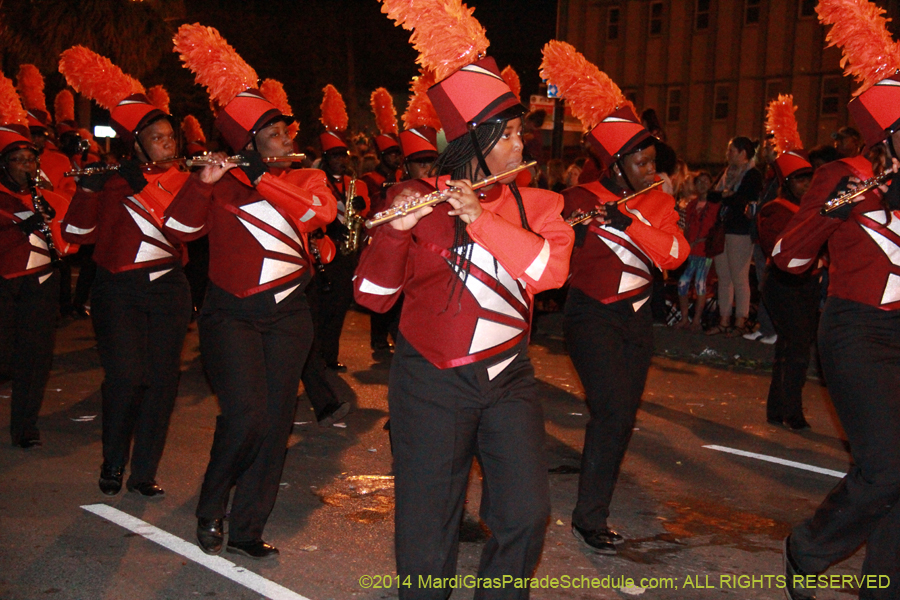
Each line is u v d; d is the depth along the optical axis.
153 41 20.33
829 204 3.62
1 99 5.75
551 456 6.14
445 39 3.01
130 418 5.02
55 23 19.09
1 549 4.21
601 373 4.39
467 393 2.93
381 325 9.71
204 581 3.97
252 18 31.08
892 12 19.64
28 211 5.71
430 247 2.95
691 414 7.47
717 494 5.41
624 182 4.68
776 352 7.20
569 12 32.00
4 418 6.58
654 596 3.97
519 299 2.99
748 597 3.99
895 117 3.61
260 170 4.10
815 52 26.75
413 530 2.96
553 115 14.72
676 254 4.57
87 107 21.44
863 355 3.60
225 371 4.10
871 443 3.52
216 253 4.18
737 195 10.03
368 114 35.53
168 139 4.94
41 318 5.79
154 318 4.95
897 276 3.62
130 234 4.85
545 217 3.02
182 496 5.07
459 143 3.01
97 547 4.29
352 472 5.65
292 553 4.32
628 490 5.43
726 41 28.75
